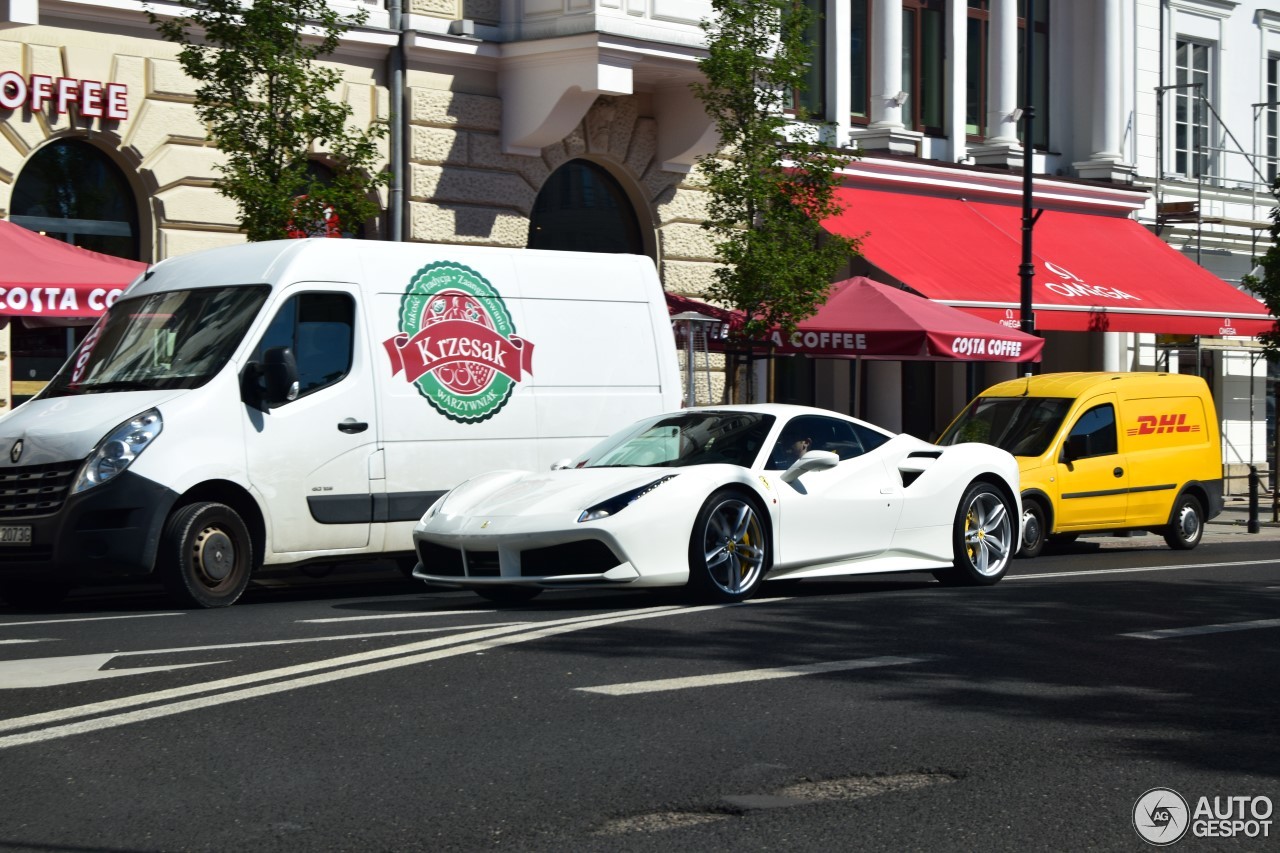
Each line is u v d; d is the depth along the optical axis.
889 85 25.92
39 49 16.23
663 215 21.80
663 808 5.20
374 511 11.98
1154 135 30.45
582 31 19.28
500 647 8.22
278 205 14.90
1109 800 5.38
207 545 10.84
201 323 11.72
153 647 8.27
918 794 5.41
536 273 13.32
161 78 17.14
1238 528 22.53
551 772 5.61
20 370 16.45
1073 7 29.45
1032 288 23.45
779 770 5.70
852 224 24.02
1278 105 32.97
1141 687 7.46
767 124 18.88
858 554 11.34
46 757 5.76
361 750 5.89
